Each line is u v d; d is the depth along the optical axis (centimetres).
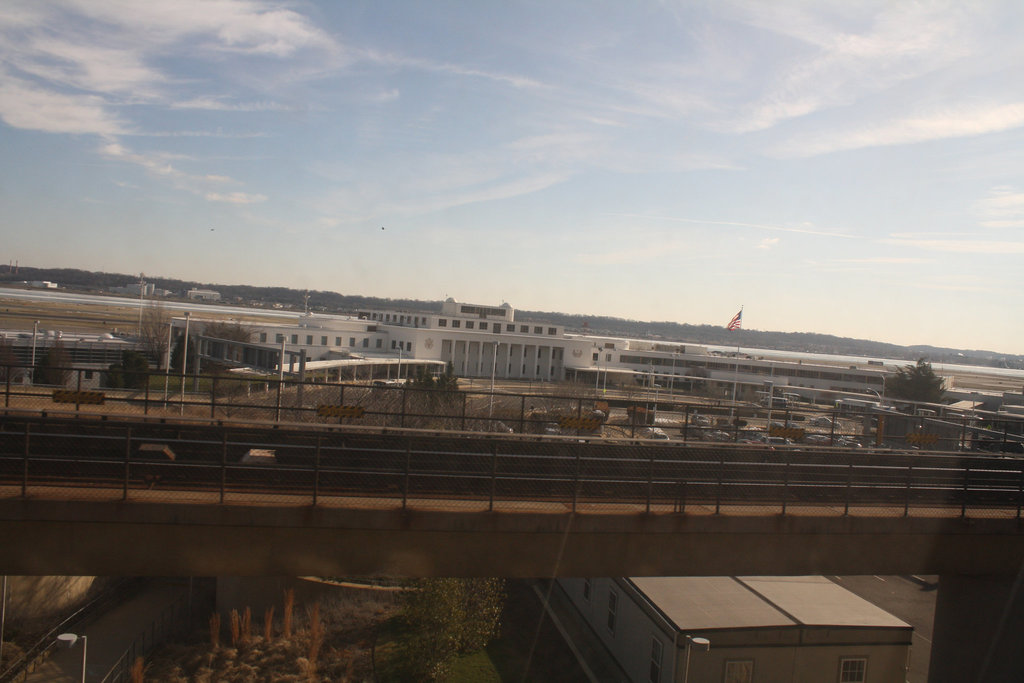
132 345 6050
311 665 2120
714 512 1434
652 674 1881
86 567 1193
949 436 2817
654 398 6188
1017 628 1549
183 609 2514
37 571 1183
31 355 5306
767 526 1437
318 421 2255
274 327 7788
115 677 1948
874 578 2977
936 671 1709
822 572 1489
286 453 1644
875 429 3112
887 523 1495
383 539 1281
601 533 1362
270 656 2177
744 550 1442
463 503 1375
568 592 2659
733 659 1748
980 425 3450
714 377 8962
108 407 2205
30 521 1166
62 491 1227
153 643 2217
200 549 1221
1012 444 2764
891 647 1806
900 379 6519
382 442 1731
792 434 2319
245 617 2356
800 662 1773
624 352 10031
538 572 1350
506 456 1484
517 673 2112
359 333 8738
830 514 1485
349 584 2642
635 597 2023
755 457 1939
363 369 7456
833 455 2016
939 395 6191
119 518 1185
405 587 2358
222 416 2300
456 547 1312
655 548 1397
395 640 2317
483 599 2264
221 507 1212
